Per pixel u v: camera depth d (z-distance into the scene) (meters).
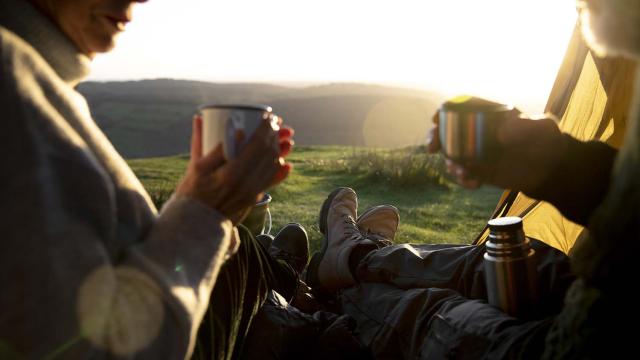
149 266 1.04
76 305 0.91
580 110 2.02
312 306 2.25
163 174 9.09
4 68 0.94
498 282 1.51
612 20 1.05
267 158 1.16
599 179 1.29
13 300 0.88
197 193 1.14
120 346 0.97
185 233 1.10
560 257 1.71
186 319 1.05
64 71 1.16
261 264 1.72
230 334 1.53
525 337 1.34
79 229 0.94
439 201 5.97
